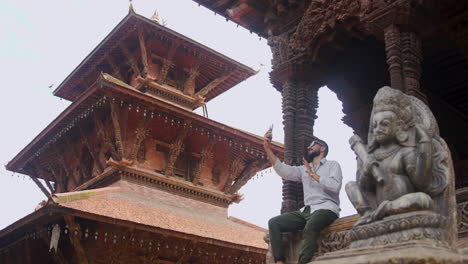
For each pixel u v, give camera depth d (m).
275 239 7.66
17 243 24.06
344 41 10.59
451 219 5.44
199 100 34.12
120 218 21.05
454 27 9.45
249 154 31.91
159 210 26.08
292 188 9.58
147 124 28.09
